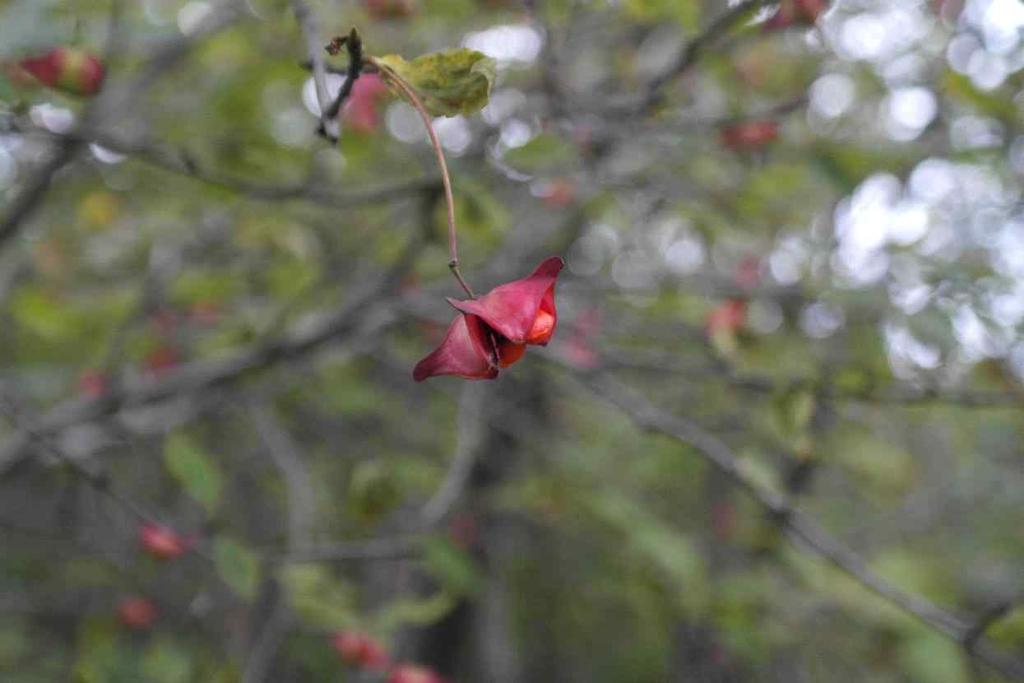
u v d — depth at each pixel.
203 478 5.00
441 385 9.47
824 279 6.27
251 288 7.22
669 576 7.60
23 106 3.83
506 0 5.74
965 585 11.30
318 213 6.67
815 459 7.00
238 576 4.95
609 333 7.50
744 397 7.79
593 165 6.04
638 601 8.42
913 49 6.85
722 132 6.41
